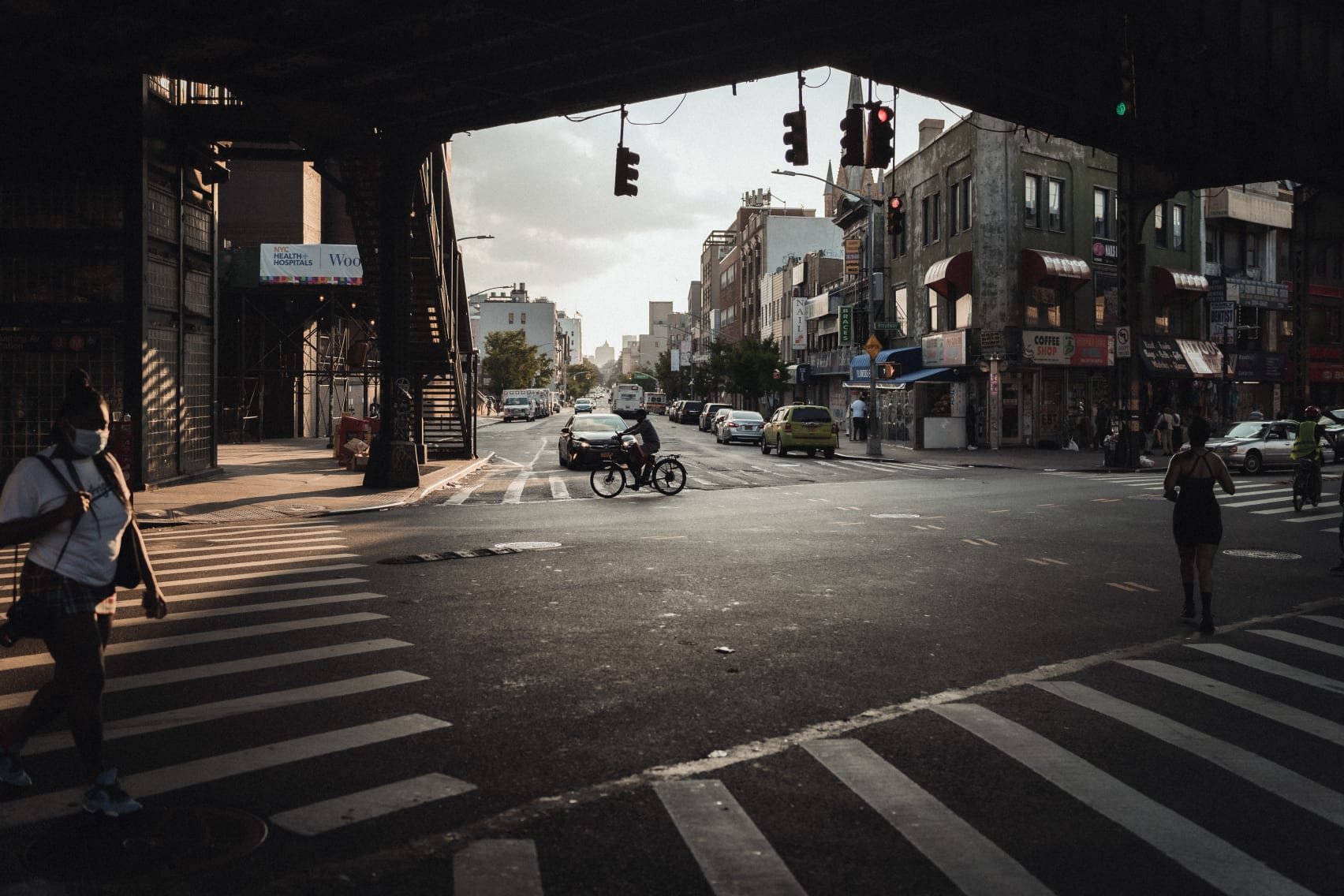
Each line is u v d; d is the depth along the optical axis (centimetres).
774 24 1497
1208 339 4288
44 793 435
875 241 4706
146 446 1850
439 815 417
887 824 414
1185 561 843
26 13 1474
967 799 443
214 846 383
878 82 1716
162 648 698
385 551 1185
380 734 519
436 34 1557
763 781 462
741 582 984
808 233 8738
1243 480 2356
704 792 447
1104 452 3550
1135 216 2759
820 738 525
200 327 2125
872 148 1548
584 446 2648
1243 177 2577
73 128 1794
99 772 411
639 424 1966
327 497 1817
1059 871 373
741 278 9875
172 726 529
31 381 1822
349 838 393
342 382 4728
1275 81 2055
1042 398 3738
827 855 384
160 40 1577
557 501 1838
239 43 1573
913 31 1450
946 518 1546
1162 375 3847
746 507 1711
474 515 1586
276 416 4228
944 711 575
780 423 3291
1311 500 1692
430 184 2642
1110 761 495
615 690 608
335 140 2073
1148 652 732
